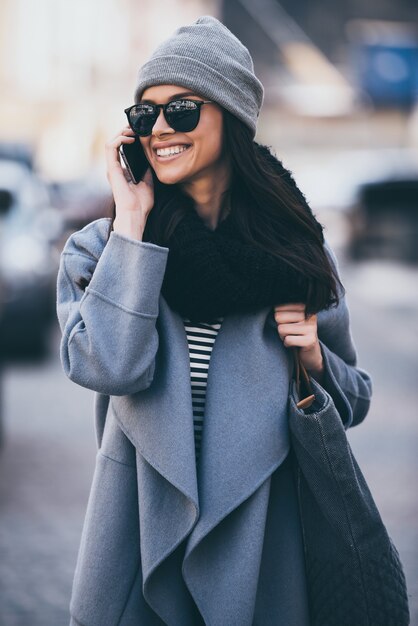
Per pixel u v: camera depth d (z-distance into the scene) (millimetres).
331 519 2582
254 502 2588
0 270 11773
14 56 56000
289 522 2666
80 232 2777
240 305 2607
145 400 2596
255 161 2672
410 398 10031
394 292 18719
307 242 2666
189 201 2730
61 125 56312
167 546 2570
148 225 2666
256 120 2711
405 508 6336
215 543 2602
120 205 2643
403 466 7414
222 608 2553
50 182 23688
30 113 56031
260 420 2590
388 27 59531
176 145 2654
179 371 2592
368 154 40812
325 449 2539
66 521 6109
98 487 2695
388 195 22484
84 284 2676
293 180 2783
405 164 31812
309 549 2645
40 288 12125
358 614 2604
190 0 58906
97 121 56812
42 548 5605
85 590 2646
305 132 50906
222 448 2572
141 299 2529
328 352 2801
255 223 2660
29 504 6449
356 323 15359
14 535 5816
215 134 2670
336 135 50500
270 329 2699
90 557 2656
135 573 2658
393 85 47500
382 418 9125
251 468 2564
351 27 58438
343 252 22562
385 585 2602
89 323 2541
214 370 2625
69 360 2588
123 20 57875
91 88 56938
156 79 2621
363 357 12531
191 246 2561
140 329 2527
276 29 56094
